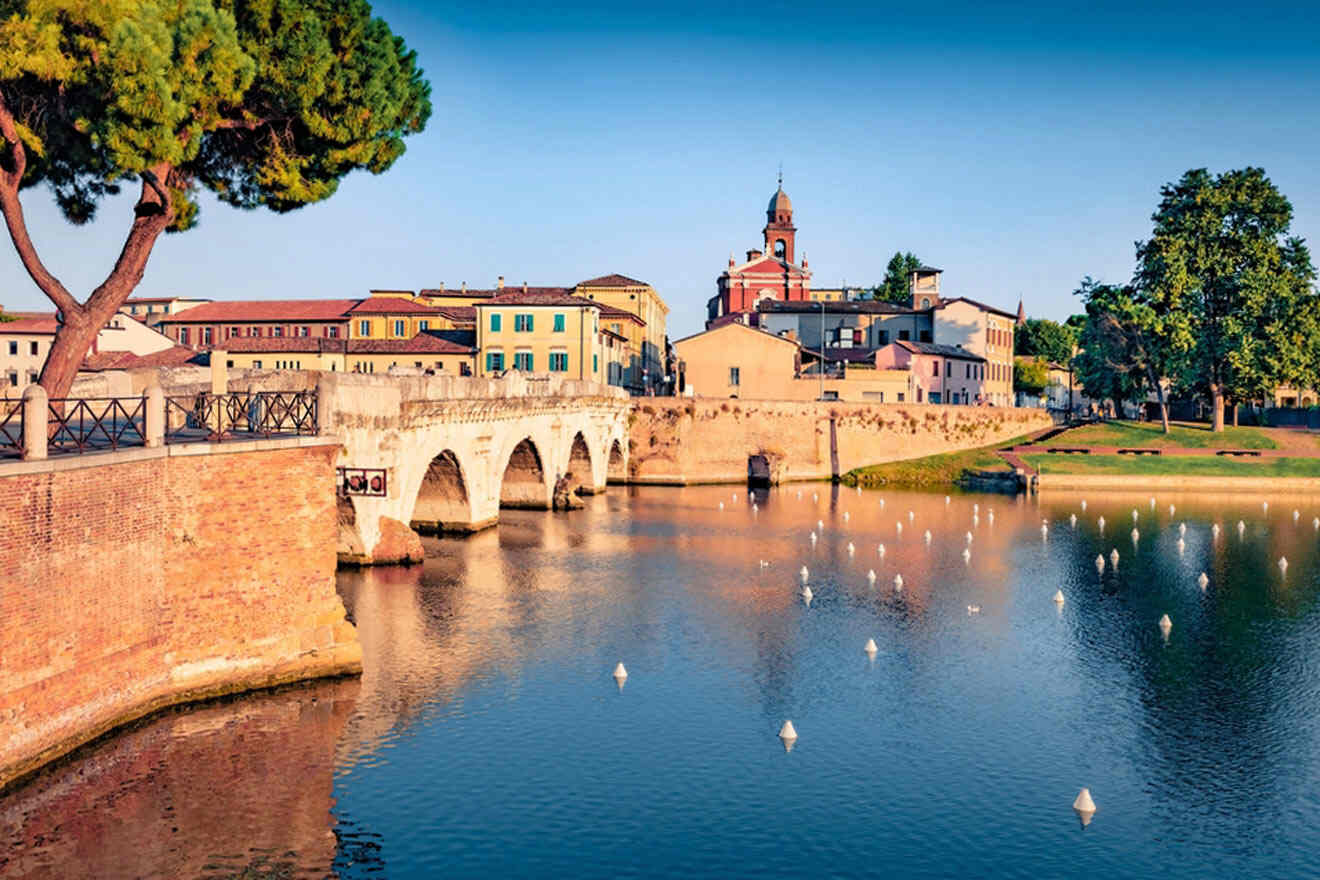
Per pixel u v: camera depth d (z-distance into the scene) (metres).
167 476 36.28
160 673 36.53
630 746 38.03
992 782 35.81
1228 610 59.38
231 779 33.81
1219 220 124.00
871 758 37.53
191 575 37.41
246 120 45.00
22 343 132.25
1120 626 55.62
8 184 41.44
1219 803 34.50
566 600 58.41
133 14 39.09
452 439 72.06
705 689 44.31
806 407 124.81
